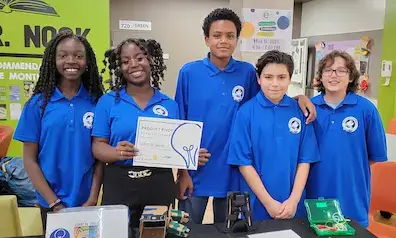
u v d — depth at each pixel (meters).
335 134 1.91
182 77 2.05
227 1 6.47
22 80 3.28
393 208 2.37
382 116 4.56
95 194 1.78
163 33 6.40
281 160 1.82
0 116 3.29
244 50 2.93
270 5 2.92
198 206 2.13
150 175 1.61
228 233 1.44
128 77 1.68
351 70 1.91
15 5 3.19
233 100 2.02
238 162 1.85
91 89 1.86
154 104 1.70
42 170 1.76
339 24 5.79
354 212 1.94
